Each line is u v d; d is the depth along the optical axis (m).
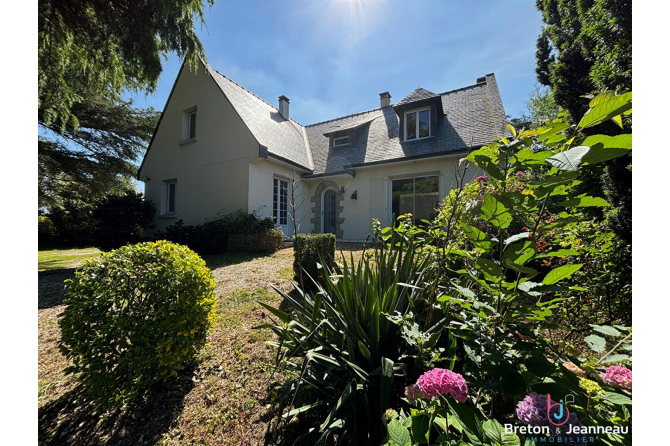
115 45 5.17
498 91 8.97
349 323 1.89
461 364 1.70
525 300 1.71
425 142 8.59
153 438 1.83
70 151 11.10
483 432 0.92
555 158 0.87
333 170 9.66
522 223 2.50
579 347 2.09
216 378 2.34
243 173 8.57
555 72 5.22
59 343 2.10
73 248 14.59
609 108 0.92
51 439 1.89
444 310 1.77
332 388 1.68
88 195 12.06
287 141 10.41
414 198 8.56
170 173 10.47
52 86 5.20
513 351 1.31
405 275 2.37
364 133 10.53
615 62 3.29
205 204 9.41
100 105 10.98
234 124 8.84
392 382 1.47
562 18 5.68
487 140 7.39
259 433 1.77
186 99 10.21
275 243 8.09
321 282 4.27
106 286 2.15
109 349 2.08
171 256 2.50
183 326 2.31
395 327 1.90
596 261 2.27
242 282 4.74
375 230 3.13
